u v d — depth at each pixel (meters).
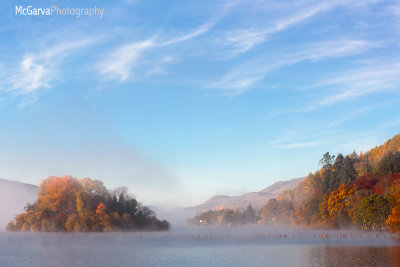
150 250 106.12
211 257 88.06
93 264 78.75
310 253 90.25
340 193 181.88
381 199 141.88
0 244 130.62
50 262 82.56
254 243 128.75
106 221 196.50
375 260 74.25
